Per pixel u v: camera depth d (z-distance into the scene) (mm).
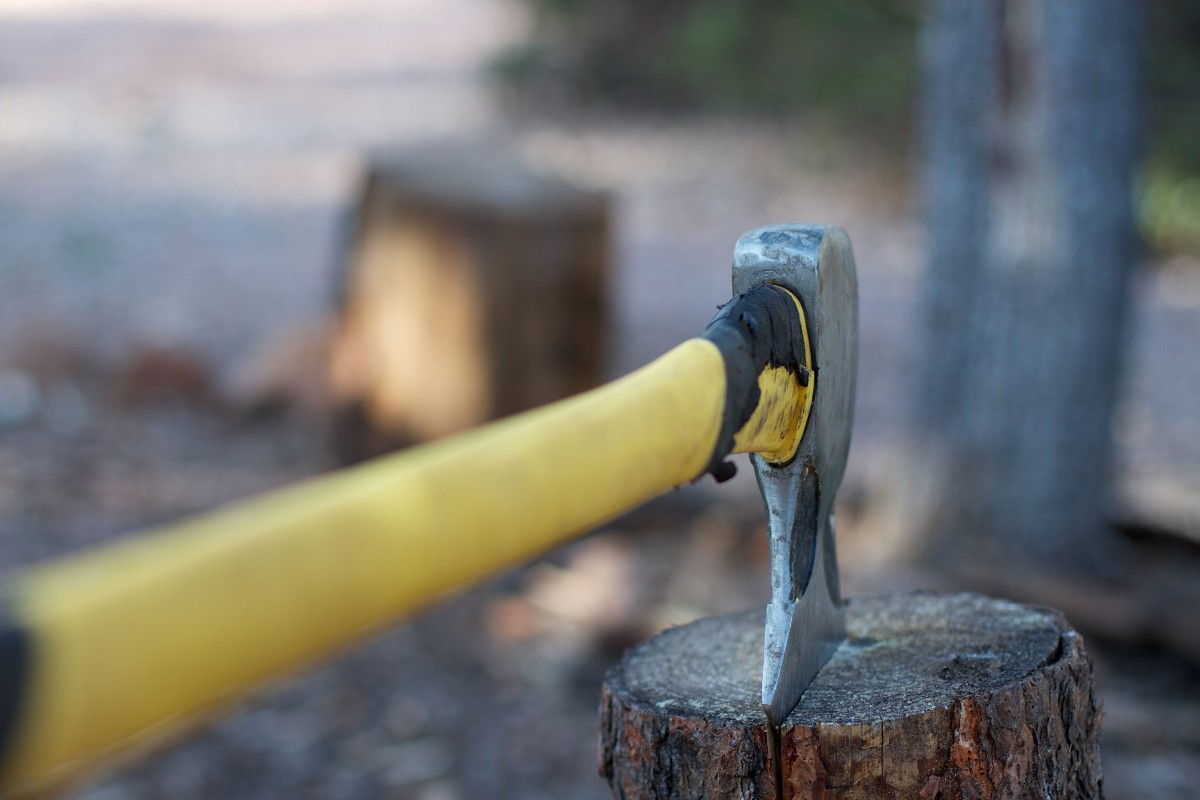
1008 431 4918
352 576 682
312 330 7125
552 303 5484
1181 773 3670
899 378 7582
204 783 3779
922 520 5121
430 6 23047
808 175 11961
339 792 3793
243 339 8023
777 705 1378
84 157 12328
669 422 1061
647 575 4867
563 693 4363
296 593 645
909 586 4867
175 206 10984
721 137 13438
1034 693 1464
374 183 5758
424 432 5641
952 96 4926
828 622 1554
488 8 22562
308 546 657
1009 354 4895
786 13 12922
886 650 1604
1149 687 4250
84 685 544
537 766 3947
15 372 7039
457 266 5418
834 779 1403
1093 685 1593
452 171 5871
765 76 13273
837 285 1391
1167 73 9938
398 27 20859
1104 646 4484
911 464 5156
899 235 10547
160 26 19906
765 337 1233
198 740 4008
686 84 14453
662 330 8469
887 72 11016
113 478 5930
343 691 4340
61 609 541
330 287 9000
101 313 8352
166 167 12188
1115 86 4680
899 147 11594
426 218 5434
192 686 593
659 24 14992
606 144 13383
